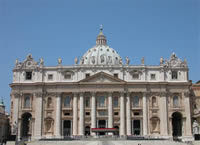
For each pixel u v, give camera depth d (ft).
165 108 427.33
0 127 392.68
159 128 424.87
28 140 394.32
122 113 423.64
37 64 443.32
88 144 298.35
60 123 425.69
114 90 428.97
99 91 428.56
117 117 425.69
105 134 416.46
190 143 318.45
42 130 423.64
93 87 429.38
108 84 429.38
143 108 428.15
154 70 440.86
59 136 417.90
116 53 650.43
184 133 425.28
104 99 432.66
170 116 428.15
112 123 422.41
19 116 429.79
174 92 435.12
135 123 431.84
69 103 435.12
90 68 437.17
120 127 422.00
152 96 433.48
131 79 436.35
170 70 441.68
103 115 426.92
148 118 427.33
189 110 429.79
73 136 401.29
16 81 439.22
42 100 431.02
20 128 426.51
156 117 426.92
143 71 438.81
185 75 442.09
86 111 428.15
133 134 425.69
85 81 429.79
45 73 440.04
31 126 428.56
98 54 632.79
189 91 436.35
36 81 436.76
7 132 424.05
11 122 430.61
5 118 411.54
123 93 428.15
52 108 430.20
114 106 430.61
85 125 425.28
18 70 442.50
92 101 426.51
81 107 425.69
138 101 435.12
